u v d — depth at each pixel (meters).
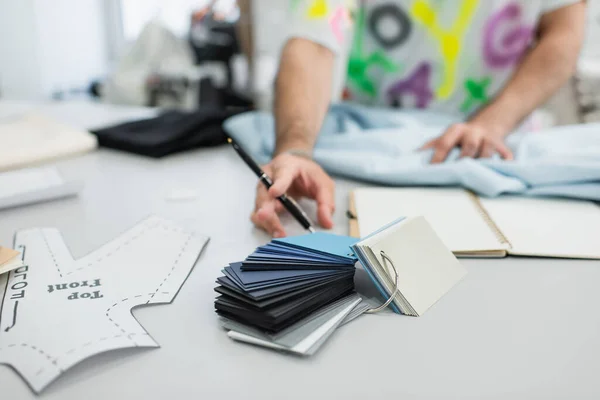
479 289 0.52
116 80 2.38
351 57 1.27
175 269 0.55
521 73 1.06
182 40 2.56
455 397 0.37
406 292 0.48
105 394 0.37
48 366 0.38
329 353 0.41
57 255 0.58
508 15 1.13
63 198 0.80
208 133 1.11
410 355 0.41
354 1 1.14
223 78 2.46
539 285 0.53
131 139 1.07
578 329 0.45
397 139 0.94
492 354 0.41
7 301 0.48
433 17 1.16
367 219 0.68
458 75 1.20
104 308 0.47
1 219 0.71
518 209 0.73
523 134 1.00
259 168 0.70
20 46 2.77
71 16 2.95
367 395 0.37
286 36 1.05
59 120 1.32
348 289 0.49
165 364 0.40
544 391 0.37
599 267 0.57
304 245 0.51
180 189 0.84
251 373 0.39
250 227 0.68
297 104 0.92
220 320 0.46
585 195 0.75
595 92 1.61
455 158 0.86
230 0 2.53
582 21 1.11
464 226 0.65
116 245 0.61
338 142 0.98
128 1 3.14
